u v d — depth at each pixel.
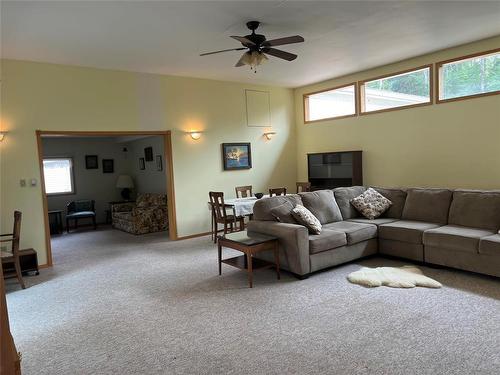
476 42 5.29
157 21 3.99
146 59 5.44
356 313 3.14
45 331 3.14
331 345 2.65
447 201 4.63
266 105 7.91
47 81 5.37
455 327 2.81
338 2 3.78
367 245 4.67
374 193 5.32
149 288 4.09
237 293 3.76
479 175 5.48
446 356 2.43
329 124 7.66
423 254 4.29
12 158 5.12
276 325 3.00
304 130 8.24
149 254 5.70
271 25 4.34
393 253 4.63
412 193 5.07
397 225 4.62
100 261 5.45
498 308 3.10
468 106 5.52
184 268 4.79
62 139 9.52
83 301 3.81
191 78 6.81
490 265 3.70
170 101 6.57
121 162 10.38
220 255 4.40
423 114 6.07
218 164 7.21
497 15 4.31
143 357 2.63
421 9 4.06
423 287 3.66
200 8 3.72
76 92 5.62
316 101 8.05
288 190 8.34
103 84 5.87
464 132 5.59
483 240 3.71
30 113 5.24
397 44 5.31
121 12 3.70
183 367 2.48
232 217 6.08
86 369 2.52
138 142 9.93
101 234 8.01
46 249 5.33
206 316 3.25
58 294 4.07
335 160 7.40
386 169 6.70
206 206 7.06
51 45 4.60
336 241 4.27
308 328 2.92
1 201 5.05
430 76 5.90
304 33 4.68
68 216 8.70
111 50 4.93
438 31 4.81
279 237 4.21
